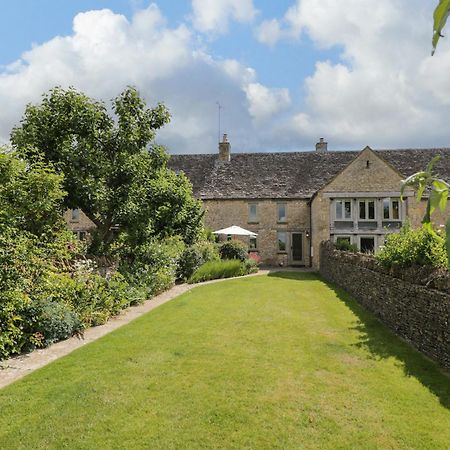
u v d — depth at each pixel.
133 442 4.96
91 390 6.38
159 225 16.39
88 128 13.95
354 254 15.54
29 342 8.52
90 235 16.69
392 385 6.61
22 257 8.58
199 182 33.41
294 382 6.71
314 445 4.91
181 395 6.21
